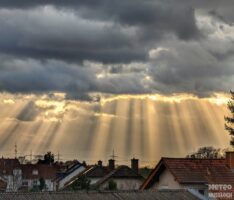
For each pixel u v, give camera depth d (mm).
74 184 87562
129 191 38469
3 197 33312
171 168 49719
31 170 132125
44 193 35062
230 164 52375
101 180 86438
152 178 51438
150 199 38000
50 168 135625
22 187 122312
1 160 130500
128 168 84062
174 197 39406
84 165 128250
